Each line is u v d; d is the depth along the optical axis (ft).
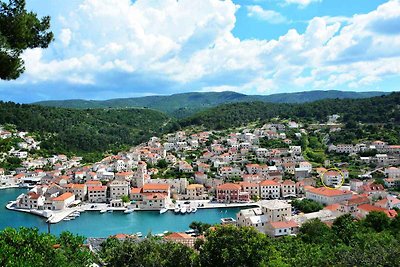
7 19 158.61
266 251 262.26
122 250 269.85
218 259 248.52
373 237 366.84
